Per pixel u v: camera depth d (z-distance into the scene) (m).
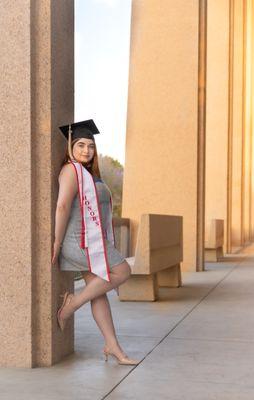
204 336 6.61
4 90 5.26
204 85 13.59
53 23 5.32
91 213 5.16
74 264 5.26
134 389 4.60
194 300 9.24
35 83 5.27
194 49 13.55
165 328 7.05
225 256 17.70
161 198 13.61
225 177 18.94
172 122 13.59
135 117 13.80
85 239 5.14
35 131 5.27
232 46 19.20
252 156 28.03
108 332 5.42
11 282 5.23
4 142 5.25
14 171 5.23
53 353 5.34
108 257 5.20
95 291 5.26
